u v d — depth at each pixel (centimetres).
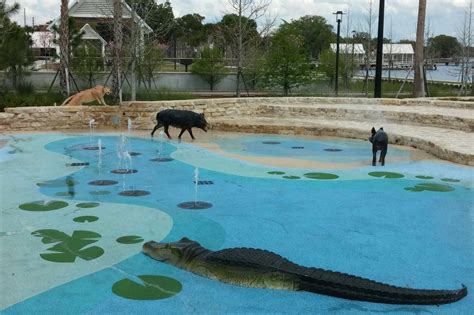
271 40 3042
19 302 439
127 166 1013
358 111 1645
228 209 728
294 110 1753
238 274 473
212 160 1084
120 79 1841
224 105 1720
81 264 522
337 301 443
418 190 847
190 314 421
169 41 5434
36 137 1380
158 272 503
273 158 1118
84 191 815
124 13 2666
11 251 555
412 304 435
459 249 586
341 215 708
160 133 1427
